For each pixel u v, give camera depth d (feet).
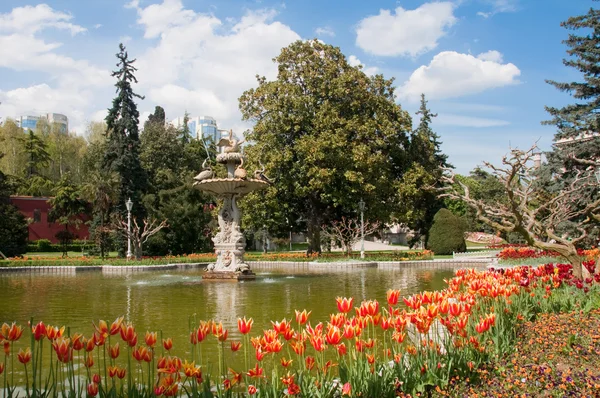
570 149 75.51
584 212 32.14
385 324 13.61
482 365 15.20
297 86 82.84
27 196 132.67
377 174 83.92
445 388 13.51
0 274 63.87
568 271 27.94
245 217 83.41
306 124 83.35
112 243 104.73
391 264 74.23
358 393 12.21
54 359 18.90
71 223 120.67
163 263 77.00
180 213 106.42
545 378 13.47
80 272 67.15
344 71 87.15
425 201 111.65
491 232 159.94
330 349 20.40
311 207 89.76
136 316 28.94
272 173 80.59
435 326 18.78
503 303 20.07
